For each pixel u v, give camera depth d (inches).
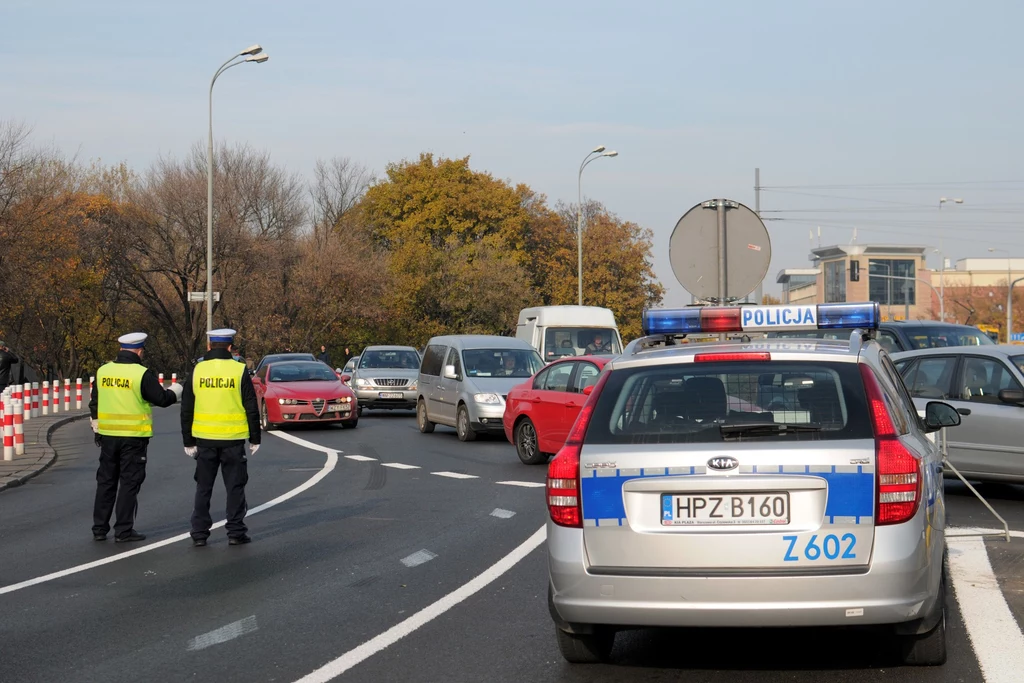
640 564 243.3
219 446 474.0
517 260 3329.2
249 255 2598.4
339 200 3944.4
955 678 257.8
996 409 553.6
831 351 260.2
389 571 405.4
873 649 285.7
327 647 298.5
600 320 1528.1
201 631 319.6
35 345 2269.9
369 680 266.7
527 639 303.0
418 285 3110.2
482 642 300.8
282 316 2787.9
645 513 244.5
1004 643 288.7
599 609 244.7
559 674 269.1
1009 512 525.0
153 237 2551.7
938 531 259.1
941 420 353.1
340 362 3016.7
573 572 247.0
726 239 617.3
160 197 2551.7
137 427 491.5
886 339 995.3
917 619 244.4
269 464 816.9
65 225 2069.4
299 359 1304.1
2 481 701.3
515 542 460.8
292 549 459.5
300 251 2893.7
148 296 2628.0
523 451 796.0
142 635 316.2
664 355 266.5
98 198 2444.6
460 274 3134.8
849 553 236.7
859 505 237.5
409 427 1206.3
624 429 253.6
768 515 239.6
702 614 238.5
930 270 5575.8
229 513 477.7
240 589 379.6
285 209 2878.9
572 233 3745.1
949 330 998.4
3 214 1802.4
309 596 365.1
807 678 261.6
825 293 5826.8
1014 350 575.8
